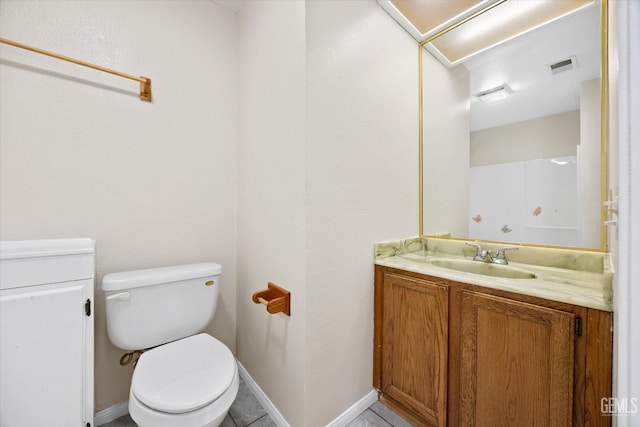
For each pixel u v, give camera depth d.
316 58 1.12
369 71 1.36
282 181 1.24
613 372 0.72
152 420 0.85
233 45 1.70
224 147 1.66
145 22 1.38
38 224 1.13
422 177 1.71
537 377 0.90
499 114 1.43
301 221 1.11
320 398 1.16
